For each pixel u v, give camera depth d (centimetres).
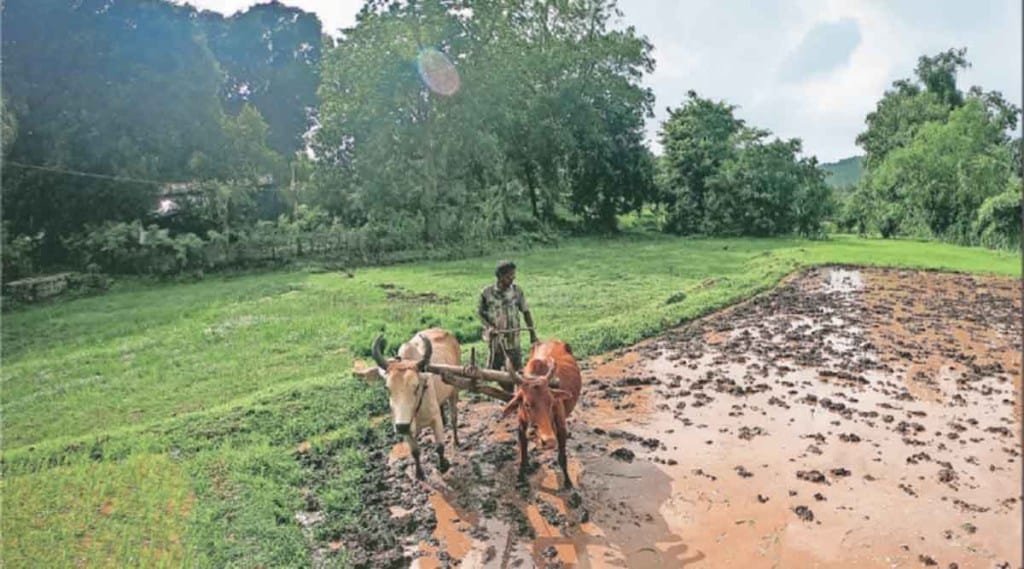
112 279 2422
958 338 1282
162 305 1875
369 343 1199
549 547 564
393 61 3138
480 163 3588
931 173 3841
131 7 2675
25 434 896
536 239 3525
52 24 2550
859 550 550
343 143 3447
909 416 853
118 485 690
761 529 585
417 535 591
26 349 1424
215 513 623
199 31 2944
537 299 1708
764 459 728
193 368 1162
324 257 2798
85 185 2577
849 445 761
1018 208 3189
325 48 3831
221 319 1573
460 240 3272
